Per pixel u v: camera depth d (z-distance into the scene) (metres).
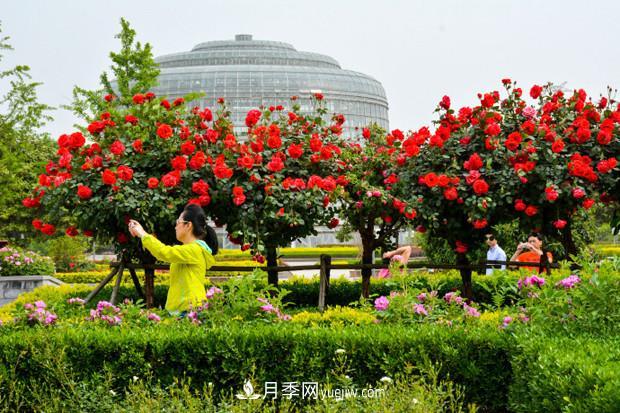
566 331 5.61
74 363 5.55
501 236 15.79
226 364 5.56
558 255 13.68
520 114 9.41
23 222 28.53
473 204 8.77
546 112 9.36
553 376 4.50
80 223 9.05
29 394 5.50
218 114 9.59
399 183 9.89
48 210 9.22
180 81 65.88
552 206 9.01
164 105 9.56
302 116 10.43
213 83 65.56
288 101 66.19
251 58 75.62
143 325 6.21
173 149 8.93
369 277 10.30
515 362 5.19
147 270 9.35
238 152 9.12
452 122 9.43
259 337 5.63
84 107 18.09
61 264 23.53
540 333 5.43
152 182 8.45
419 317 6.30
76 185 8.62
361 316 7.02
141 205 8.44
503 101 9.51
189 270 6.80
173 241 9.53
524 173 8.62
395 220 10.35
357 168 10.19
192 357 5.60
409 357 5.54
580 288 5.89
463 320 6.31
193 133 9.22
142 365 5.55
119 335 5.71
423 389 4.68
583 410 3.99
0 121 18.39
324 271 9.31
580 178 8.83
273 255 10.55
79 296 10.54
